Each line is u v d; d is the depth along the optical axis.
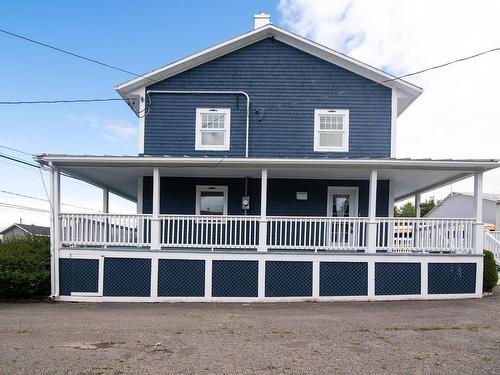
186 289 10.13
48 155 10.00
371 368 4.96
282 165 10.40
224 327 7.14
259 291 10.05
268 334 6.61
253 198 13.02
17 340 6.31
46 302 9.94
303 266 10.12
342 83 13.16
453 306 9.10
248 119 13.03
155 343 6.10
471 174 11.20
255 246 10.30
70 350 5.75
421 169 10.49
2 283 9.94
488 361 5.21
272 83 13.21
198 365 5.09
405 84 12.95
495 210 26.42
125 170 11.62
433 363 5.13
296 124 13.07
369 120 13.03
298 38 13.03
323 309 8.88
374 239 10.25
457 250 10.38
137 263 10.21
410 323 7.38
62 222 10.41
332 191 13.04
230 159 10.10
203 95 13.21
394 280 10.09
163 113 13.16
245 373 4.81
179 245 10.27
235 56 13.30
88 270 10.21
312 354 5.51
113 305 9.60
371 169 10.45
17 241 11.68
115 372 4.86
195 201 13.04
